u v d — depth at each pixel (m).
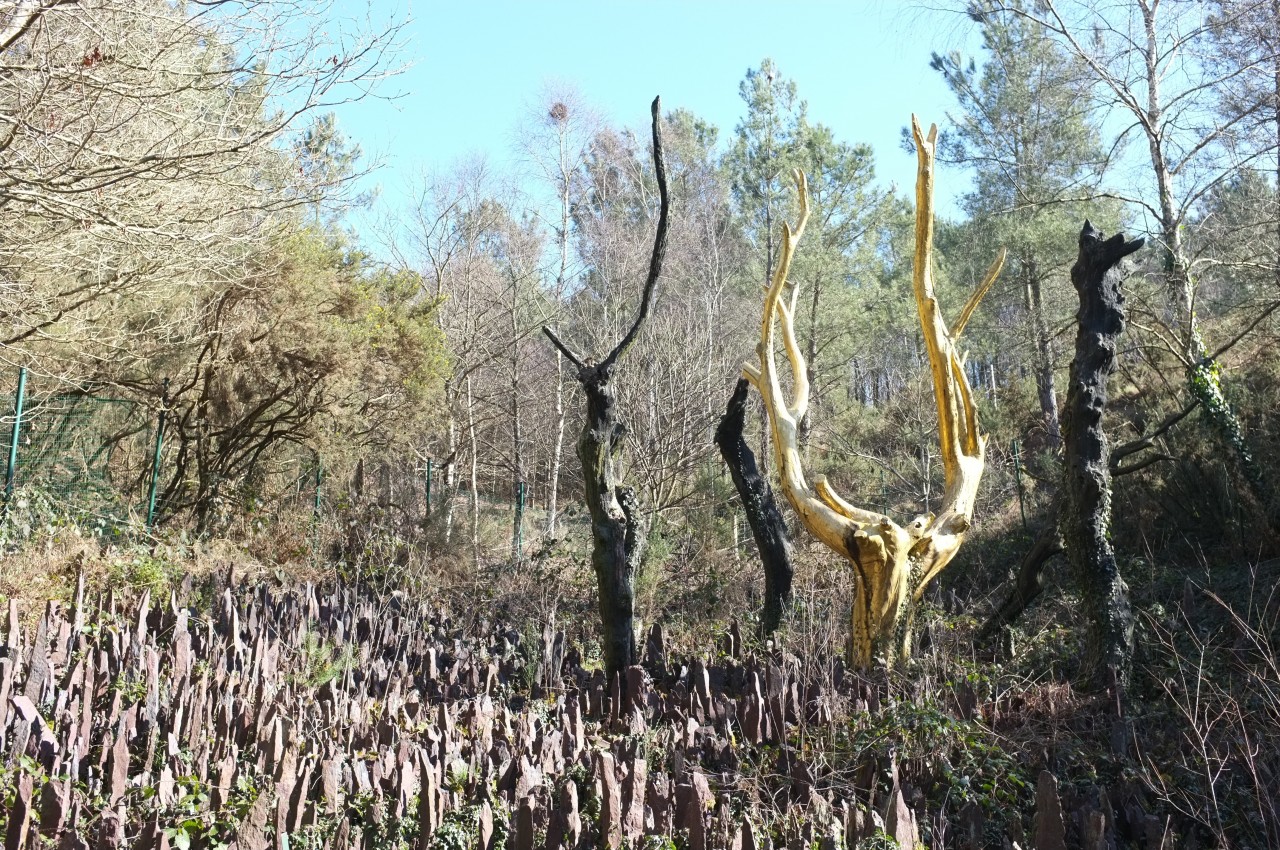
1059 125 20.44
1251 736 5.81
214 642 7.11
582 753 5.03
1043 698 6.66
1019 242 20.69
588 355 22.14
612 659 7.70
